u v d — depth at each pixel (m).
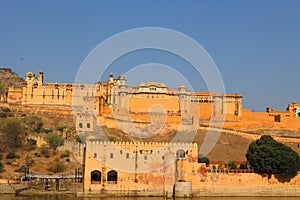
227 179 102.38
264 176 104.06
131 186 99.69
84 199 94.69
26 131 150.25
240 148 144.00
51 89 185.00
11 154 130.75
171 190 99.69
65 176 111.50
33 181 109.94
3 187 103.88
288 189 104.44
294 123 179.50
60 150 136.00
